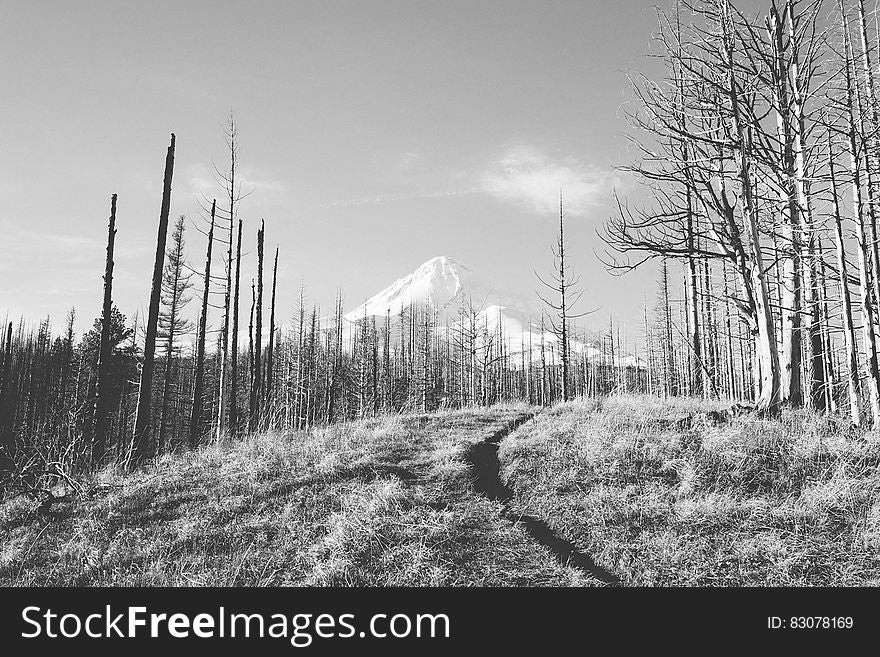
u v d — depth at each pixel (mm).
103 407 19844
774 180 15031
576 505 9156
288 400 46625
